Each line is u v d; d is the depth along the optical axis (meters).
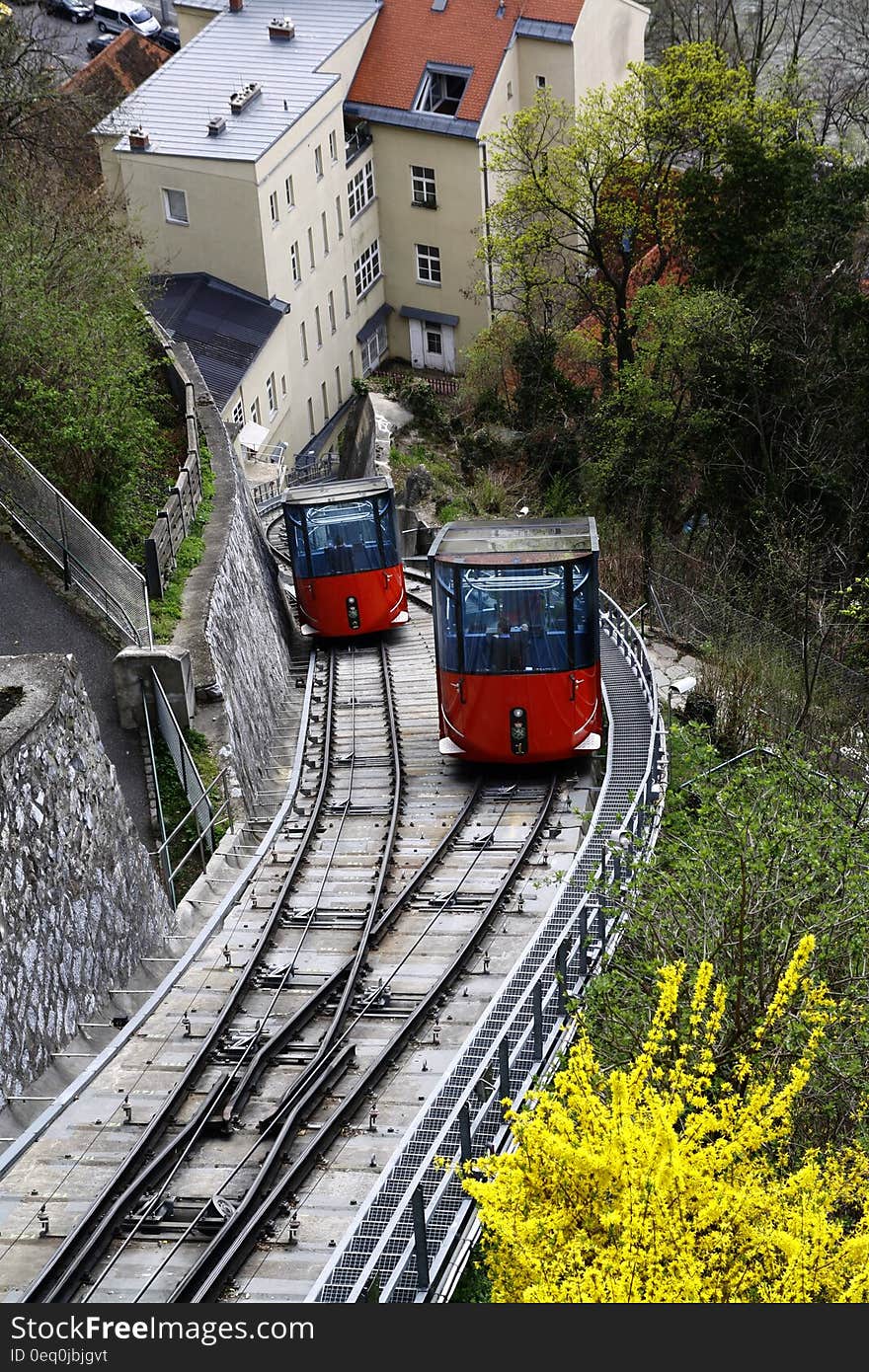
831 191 42.50
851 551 38.47
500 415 50.09
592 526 22.61
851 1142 12.36
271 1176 13.05
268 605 31.88
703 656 31.33
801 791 18.95
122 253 35.06
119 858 17.62
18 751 15.38
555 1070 13.53
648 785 19.58
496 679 21.55
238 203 54.25
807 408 40.66
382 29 62.81
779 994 11.20
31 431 26.75
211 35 62.28
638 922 15.23
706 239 43.25
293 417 58.94
